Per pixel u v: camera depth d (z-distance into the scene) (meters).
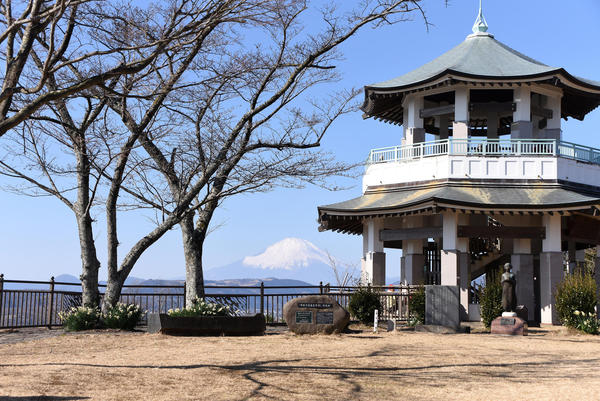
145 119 21.95
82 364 13.21
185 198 23.41
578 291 25.41
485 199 30.55
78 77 18.08
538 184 32.19
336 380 11.89
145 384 11.05
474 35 39.16
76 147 22.64
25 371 12.05
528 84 33.09
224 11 13.39
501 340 20.69
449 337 21.41
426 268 37.34
